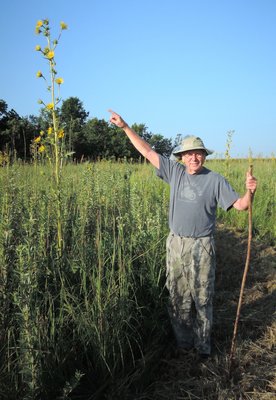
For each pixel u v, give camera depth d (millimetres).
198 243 3736
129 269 3738
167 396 3270
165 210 5395
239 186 10180
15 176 4668
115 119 3938
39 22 3799
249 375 3486
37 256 3449
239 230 8633
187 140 3723
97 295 3240
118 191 5316
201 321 3779
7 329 2963
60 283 3557
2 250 3115
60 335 3074
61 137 4113
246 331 4305
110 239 4074
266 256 6777
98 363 3230
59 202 3977
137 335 3709
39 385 2773
